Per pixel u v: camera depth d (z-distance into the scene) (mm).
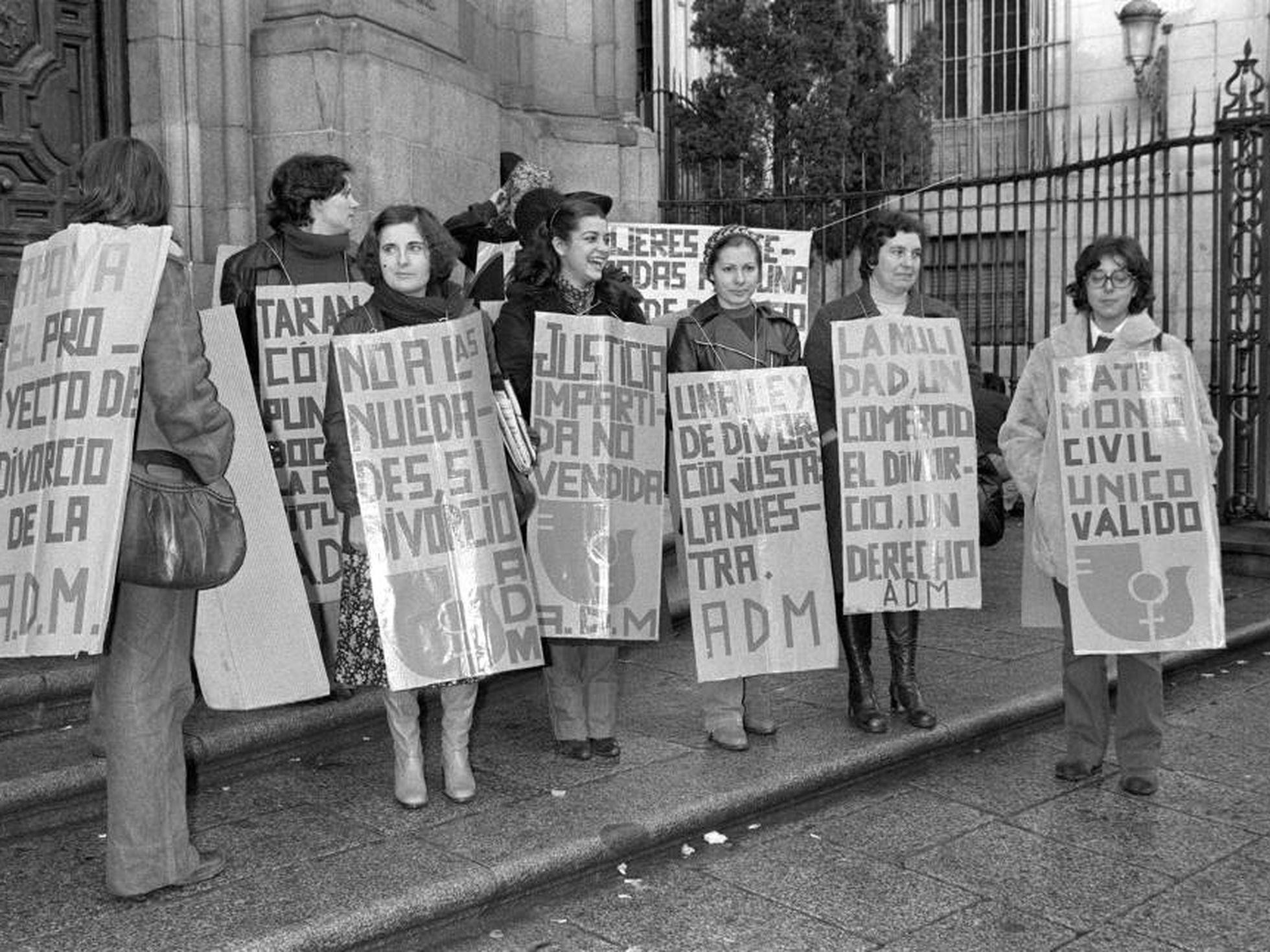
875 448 4574
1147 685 4340
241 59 6621
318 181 4469
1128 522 4246
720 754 4480
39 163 6059
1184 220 15148
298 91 6625
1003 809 4285
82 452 3037
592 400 4301
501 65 8961
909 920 3455
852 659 4770
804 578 4504
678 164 12078
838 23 11656
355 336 3834
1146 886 3662
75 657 4367
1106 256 4246
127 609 3180
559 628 4238
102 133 6355
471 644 3812
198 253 6480
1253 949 3287
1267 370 7984
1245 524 8289
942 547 4598
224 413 3195
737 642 4438
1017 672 5605
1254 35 14867
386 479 3816
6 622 3092
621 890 3670
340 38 6629
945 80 17250
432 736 4723
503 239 5980
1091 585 4250
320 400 4496
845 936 3363
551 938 3381
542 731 4809
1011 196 16125
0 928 3117
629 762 4402
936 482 4605
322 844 3660
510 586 3871
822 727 4785
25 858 3570
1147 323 4309
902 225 4609
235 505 3299
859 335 4594
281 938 3061
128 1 6398
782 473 4496
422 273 3902
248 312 4469
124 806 3229
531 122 8891
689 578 4434
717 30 11812
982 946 3297
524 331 4371
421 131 7055
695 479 4441
